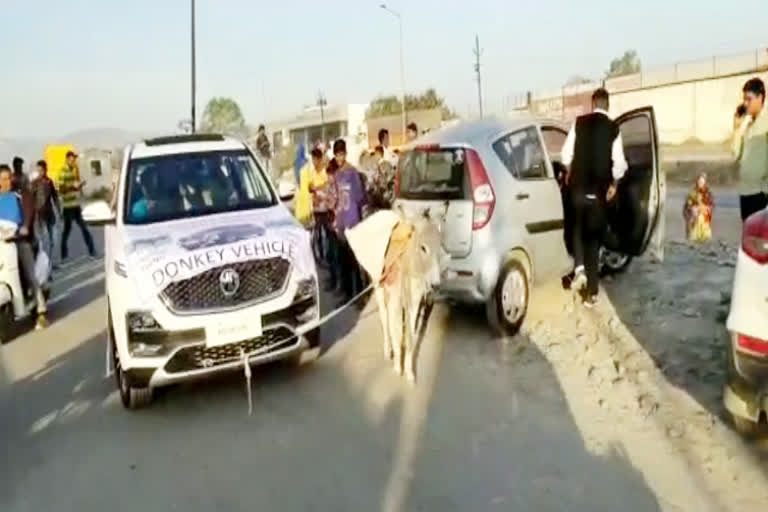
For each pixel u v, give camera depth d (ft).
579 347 22.17
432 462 15.60
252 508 14.24
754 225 14.58
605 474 14.53
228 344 18.63
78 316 32.27
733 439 15.58
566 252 25.91
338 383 20.79
